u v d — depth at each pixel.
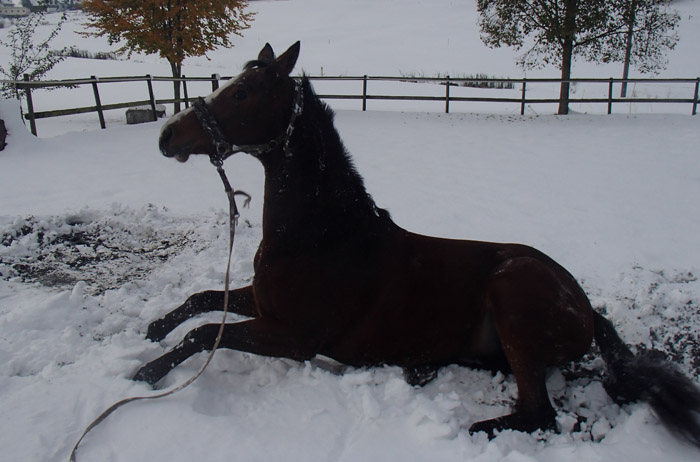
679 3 56.19
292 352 2.98
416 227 5.93
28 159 8.84
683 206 6.88
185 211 6.36
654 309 4.14
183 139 2.77
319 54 39.75
